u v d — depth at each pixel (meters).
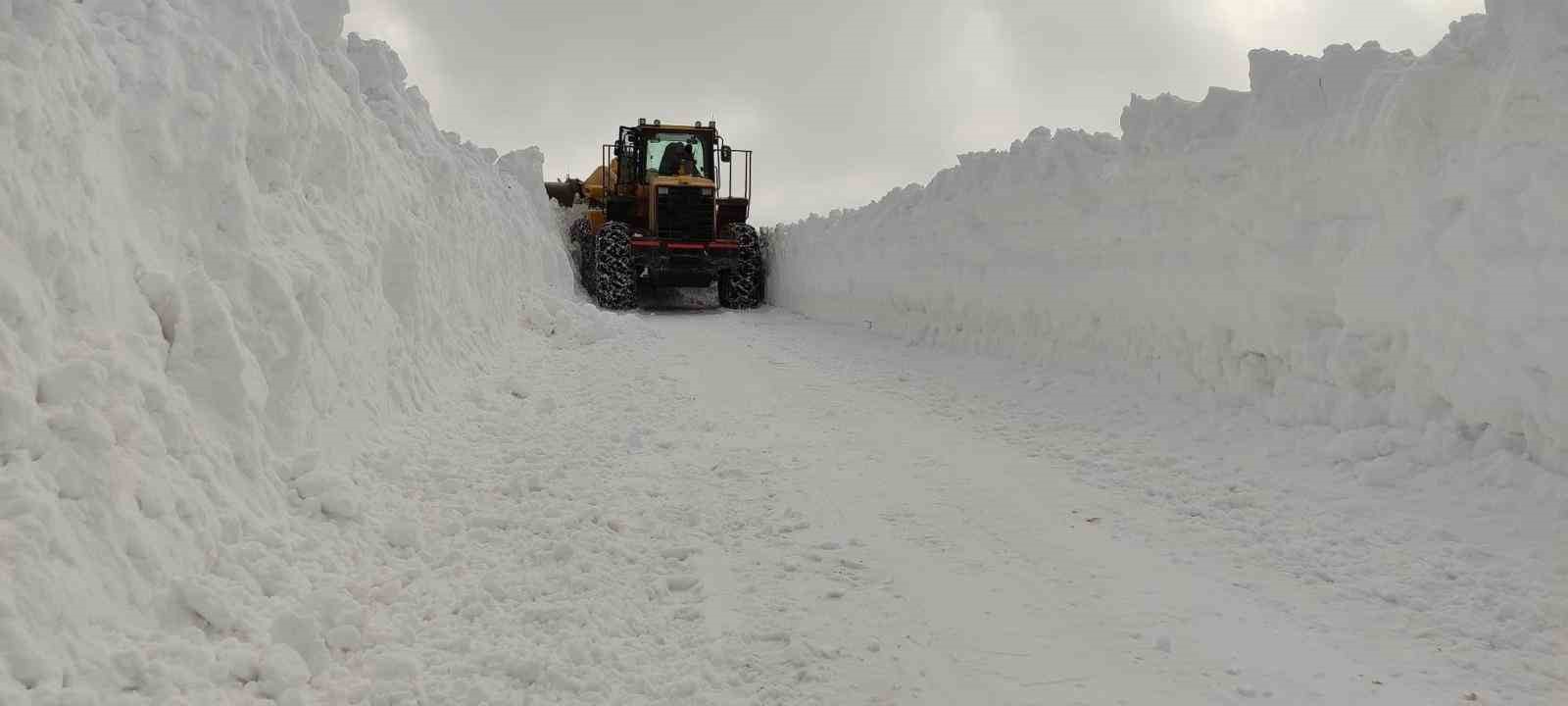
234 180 3.79
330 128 5.06
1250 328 5.66
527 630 3.03
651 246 15.91
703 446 5.60
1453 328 4.28
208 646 2.40
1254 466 4.88
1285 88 5.43
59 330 2.58
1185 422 5.80
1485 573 3.45
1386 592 3.42
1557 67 3.77
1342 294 4.97
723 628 3.21
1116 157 7.36
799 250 16.56
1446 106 4.34
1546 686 2.79
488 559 3.55
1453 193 4.30
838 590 3.54
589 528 3.98
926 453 5.58
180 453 2.84
